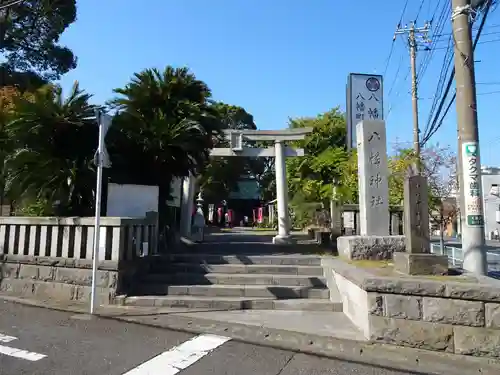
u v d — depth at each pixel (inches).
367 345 192.4
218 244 425.7
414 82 684.7
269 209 1230.9
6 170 359.9
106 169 375.6
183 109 384.2
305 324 227.3
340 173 652.1
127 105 382.6
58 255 300.2
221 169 1302.9
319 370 161.6
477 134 250.1
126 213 357.1
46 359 167.5
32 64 826.2
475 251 242.1
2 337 197.0
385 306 195.5
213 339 198.7
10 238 320.5
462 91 252.8
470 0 255.8
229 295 282.5
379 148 335.3
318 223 776.3
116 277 274.1
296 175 775.1
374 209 327.9
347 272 242.4
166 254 344.5
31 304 268.5
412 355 181.5
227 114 1325.0
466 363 173.0
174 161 391.5
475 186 245.6
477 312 181.8
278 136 535.2
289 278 298.7
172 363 165.5
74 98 351.3
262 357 175.2
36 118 334.0
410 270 216.2
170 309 260.5
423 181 229.6
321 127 766.5
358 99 526.0
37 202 375.2
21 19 776.3
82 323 224.2
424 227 224.8
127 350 180.4
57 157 347.6
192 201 526.0
